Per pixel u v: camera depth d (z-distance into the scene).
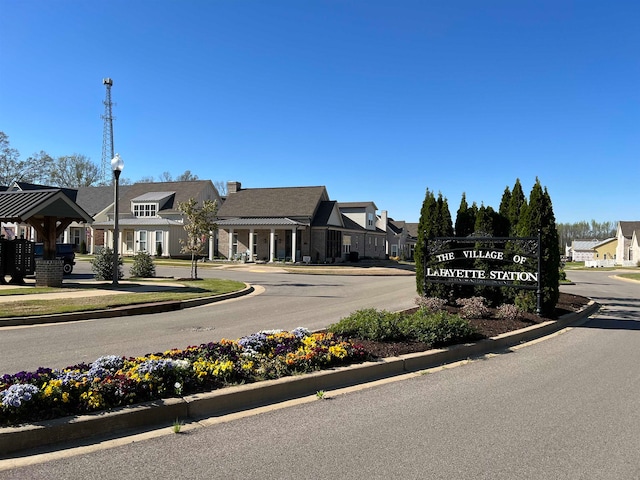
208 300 15.22
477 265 12.89
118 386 4.77
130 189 47.84
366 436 4.48
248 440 4.36
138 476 3.62
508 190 14.39
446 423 4.85
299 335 7.67
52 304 12.42
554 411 5.25
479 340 8.50
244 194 44.25
